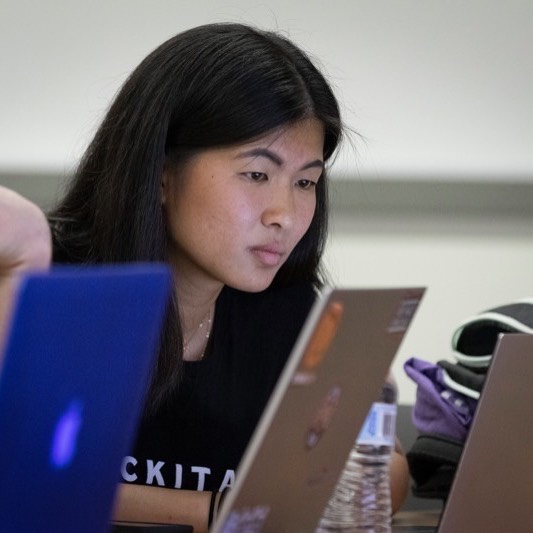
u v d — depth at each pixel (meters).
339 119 3.67
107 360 1.95
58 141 7.96
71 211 3.81
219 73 3.51
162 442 3.87
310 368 2.24
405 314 2.50
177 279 3.81
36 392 1.84
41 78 7.94
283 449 2.31
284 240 3.57
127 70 7.92
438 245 8.45
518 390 2.82
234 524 2.33
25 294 1.76
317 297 4.20
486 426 2.82
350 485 3.10
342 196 8.27
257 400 3.98
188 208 3.59
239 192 3.51
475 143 8.25
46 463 1.92
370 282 8.42
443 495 4.00
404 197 8.31
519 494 2.96
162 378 3.55
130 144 3.60
